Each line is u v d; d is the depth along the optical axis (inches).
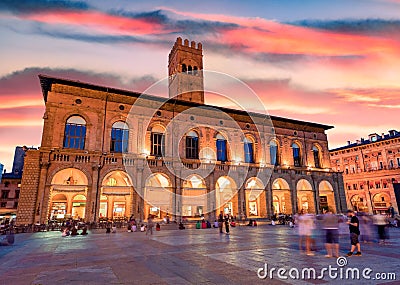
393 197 2336.4
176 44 1952.5
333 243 476.7
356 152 2790.4
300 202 1921.8
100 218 1259.8
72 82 1272.1
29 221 1080.8
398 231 968.9
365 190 2586.1
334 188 1918.1
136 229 1066.1
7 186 2192.4
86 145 1262.3
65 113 1259.8
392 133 2699.3
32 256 512.1
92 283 317.1
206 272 363.9
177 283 312.3
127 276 348.5
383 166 2529.5
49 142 1194.6
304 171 1827.0
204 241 697.6
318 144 1979.6
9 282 326.6
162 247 602.2
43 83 1283.2
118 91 1365.7
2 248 632.4
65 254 528.1
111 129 1339.8
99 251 560.1
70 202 1395.2
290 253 503.5
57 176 1346.0
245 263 417.1
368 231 688.4
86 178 1222.3
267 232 945.5
